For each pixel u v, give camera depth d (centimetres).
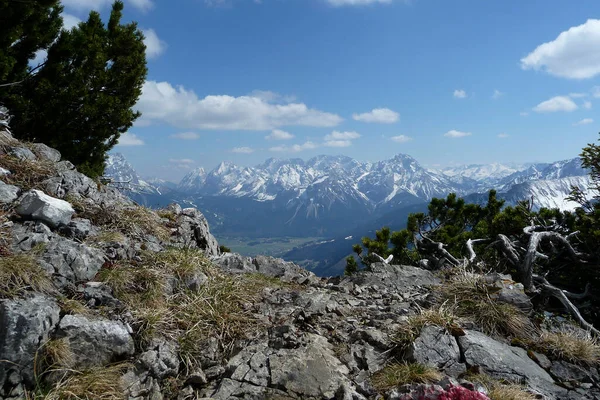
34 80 644
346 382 225
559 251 558
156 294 277
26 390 189
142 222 412
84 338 210
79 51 663
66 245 284
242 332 274
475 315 312
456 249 754
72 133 656
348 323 301
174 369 225
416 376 229
